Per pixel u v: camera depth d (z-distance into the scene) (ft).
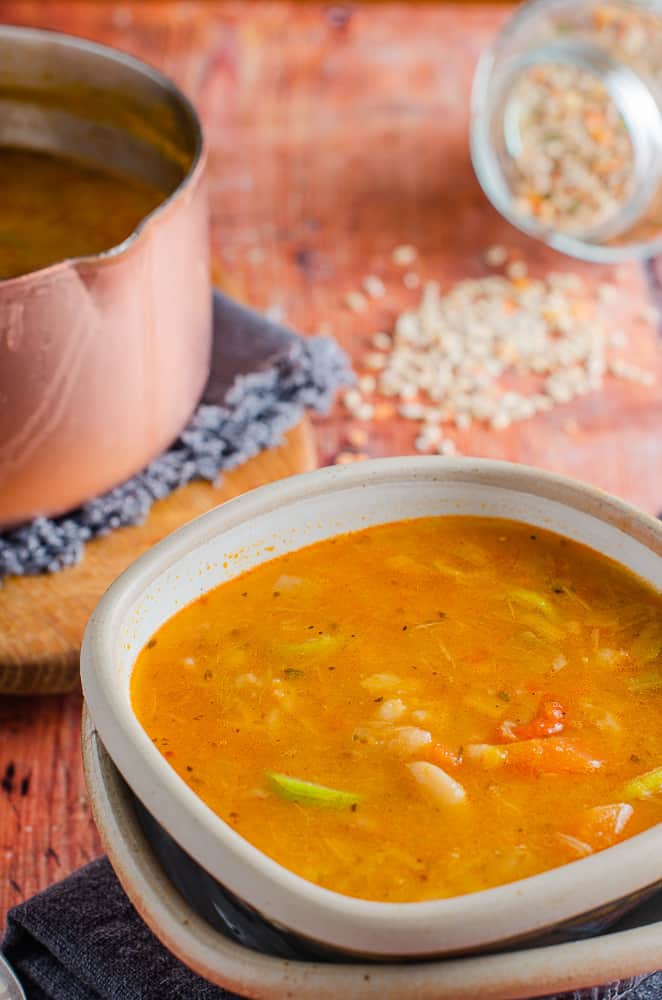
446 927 1.99
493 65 3.75
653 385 3.24
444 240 3.57
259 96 4.00
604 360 3.28
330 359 2.99
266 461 2.90
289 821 2.13
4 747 2.61
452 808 2.12
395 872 2.09
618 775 2.17
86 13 4.24
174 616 2.30
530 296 3.42
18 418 2.60
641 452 3.11
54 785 2.57
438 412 3.16
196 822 2.03
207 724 2.21
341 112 3.96
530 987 2.02
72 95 3.08
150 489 2.81
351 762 2.18
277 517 2.34
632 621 2.30
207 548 2.30
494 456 3.09
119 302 2.59
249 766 2.18
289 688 2.24
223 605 2.31
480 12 4.38
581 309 3.40
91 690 2.13
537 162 3.59
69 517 2.78
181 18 4.25
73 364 2.59
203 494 2.85
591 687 2.25
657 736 2.21
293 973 2.03
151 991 2.23
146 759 2.07
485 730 2.21
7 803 2.55
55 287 2.52
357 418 3.15
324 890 2.01
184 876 2.16
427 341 3.30
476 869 2.09
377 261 3.49
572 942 2.04
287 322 3.33
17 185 3.05
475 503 2.39
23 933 2.31
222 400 2.90
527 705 2.23
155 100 2.99
